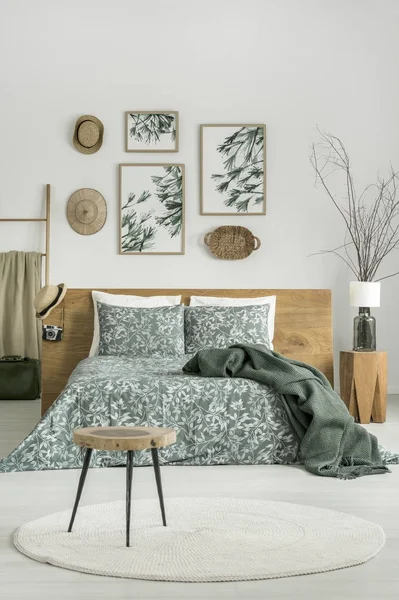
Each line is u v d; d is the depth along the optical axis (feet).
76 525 10.95
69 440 15.03
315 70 24.31
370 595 8.49
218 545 10.07
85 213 24.02
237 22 24.26
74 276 24.16
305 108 24.29
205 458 15.30
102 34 24.14
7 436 17.92
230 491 13.16
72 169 24.13
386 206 24.36
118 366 17.81
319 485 13.60
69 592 8.59
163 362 18.75
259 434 15.39
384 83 24.35
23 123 24.07
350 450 15.12
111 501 12.40
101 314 20.97
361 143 24.34
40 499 12.55
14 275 24.07
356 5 24.31
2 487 13.38
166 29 24.20
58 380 21.72
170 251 24.20
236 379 15.78
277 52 24.29
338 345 24.47
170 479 14.06
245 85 24.26
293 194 24.29
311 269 24.34
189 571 9.12
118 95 24.18
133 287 24.25
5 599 8.38
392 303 24.49
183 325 20.86
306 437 15.16
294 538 10.36
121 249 24.11
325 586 8.75
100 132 24.03
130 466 10.19
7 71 24.02
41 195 24.12
